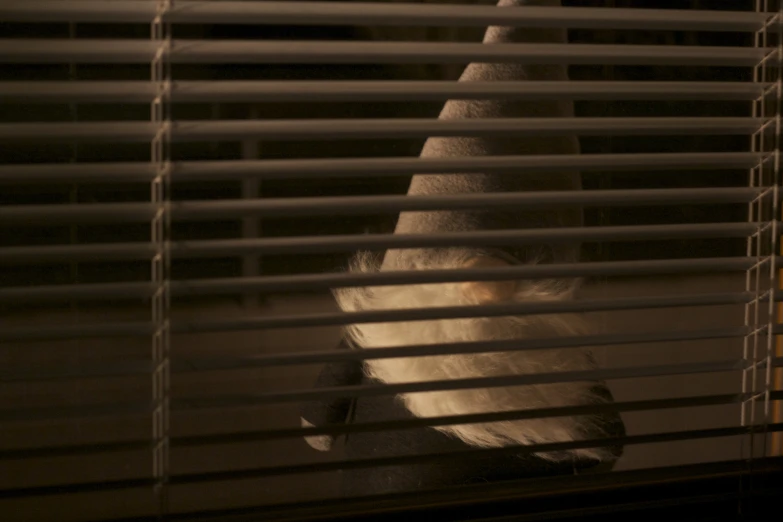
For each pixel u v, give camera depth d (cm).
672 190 92
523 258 98
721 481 93
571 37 108
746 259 94
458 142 96
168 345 80
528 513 88
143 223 87
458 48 86
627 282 145
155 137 79
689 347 142
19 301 77
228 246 81
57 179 78
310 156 100
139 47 79
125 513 88
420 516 86
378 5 84
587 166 89
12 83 77
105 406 78
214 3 80
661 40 108
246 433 82
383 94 84
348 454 117
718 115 110
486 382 86
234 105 105
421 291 100
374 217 105
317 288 83
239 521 81
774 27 94
